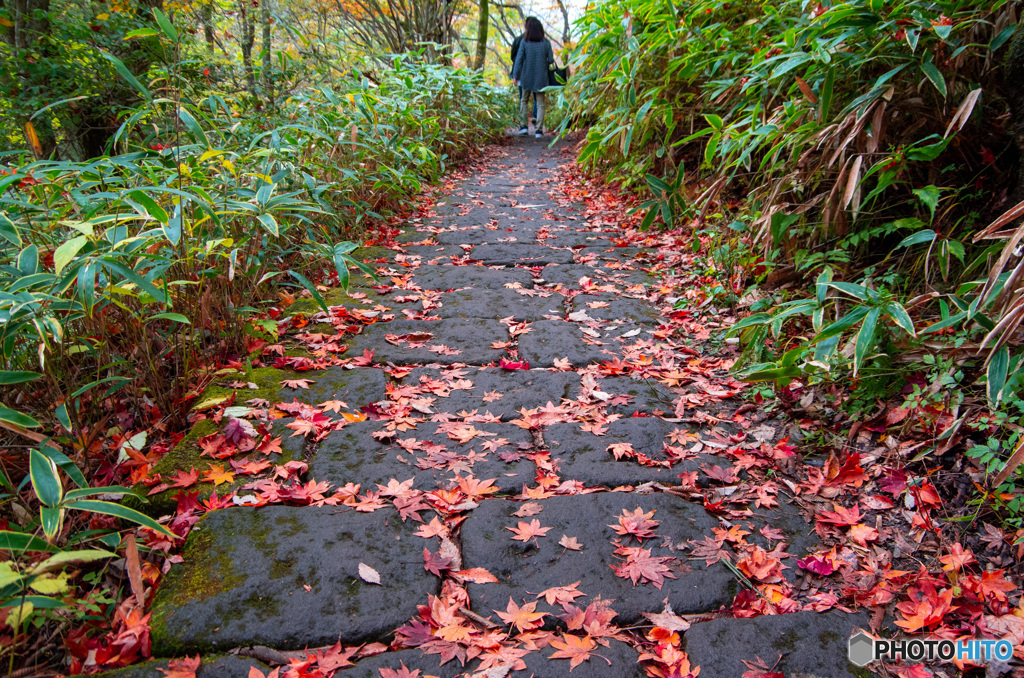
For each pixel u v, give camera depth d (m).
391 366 2.29
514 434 1.87
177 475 1.60
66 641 1.16
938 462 1.62
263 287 2.67
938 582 1.33
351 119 3.89
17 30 3.89
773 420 1.98
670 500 1.60
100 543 1.40
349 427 1.87
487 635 1.21
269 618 1.21
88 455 1.64
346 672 1.12
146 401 1.92
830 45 2.22
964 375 1.74
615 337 2.57
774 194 2.58
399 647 1.18
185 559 1.35
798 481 1.71
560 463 1.75
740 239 2.98
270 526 1.45
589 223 4.37
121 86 3.87
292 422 1.87
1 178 1.79
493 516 1.53
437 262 3.47
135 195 1.69
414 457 1.75
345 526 1.46
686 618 1.27
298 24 7.20
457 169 6.46
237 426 1.79
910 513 1.53
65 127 4.23
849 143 2.34
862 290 1.78
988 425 1.53
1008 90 2.06
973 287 1.64
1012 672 1.14
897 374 1.84
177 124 2.13
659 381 2.23
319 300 2.19
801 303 1.93
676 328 2.65
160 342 2.12
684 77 3.69
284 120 3.88
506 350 2.45
